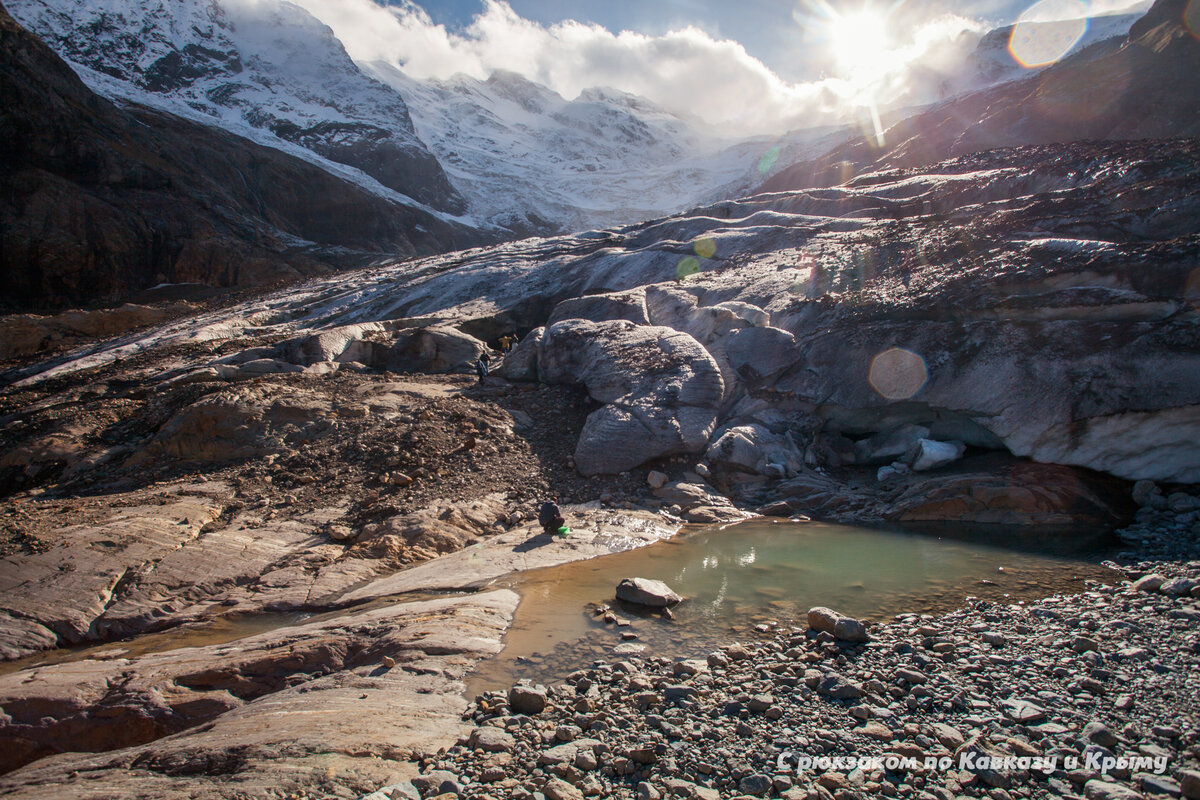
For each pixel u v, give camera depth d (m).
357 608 7.31
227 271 62.81
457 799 3.61
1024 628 5.62
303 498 10.84
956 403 10.66
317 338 19.00
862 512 9.95
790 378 12.69
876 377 11.70
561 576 7.84
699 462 11.58
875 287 13.92
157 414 14.84
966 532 8.80
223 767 3.98
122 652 6.63
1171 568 6.80
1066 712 4.25
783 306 14.60
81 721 5.39
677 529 9.62
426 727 4.45
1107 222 13.02
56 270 54.50
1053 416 9.66
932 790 3.57
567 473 11.73
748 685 4.90
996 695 4.54
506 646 5.91
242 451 12.78
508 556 8.56
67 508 10.13
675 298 16.59
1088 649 5.07
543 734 4.32
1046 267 11.27
